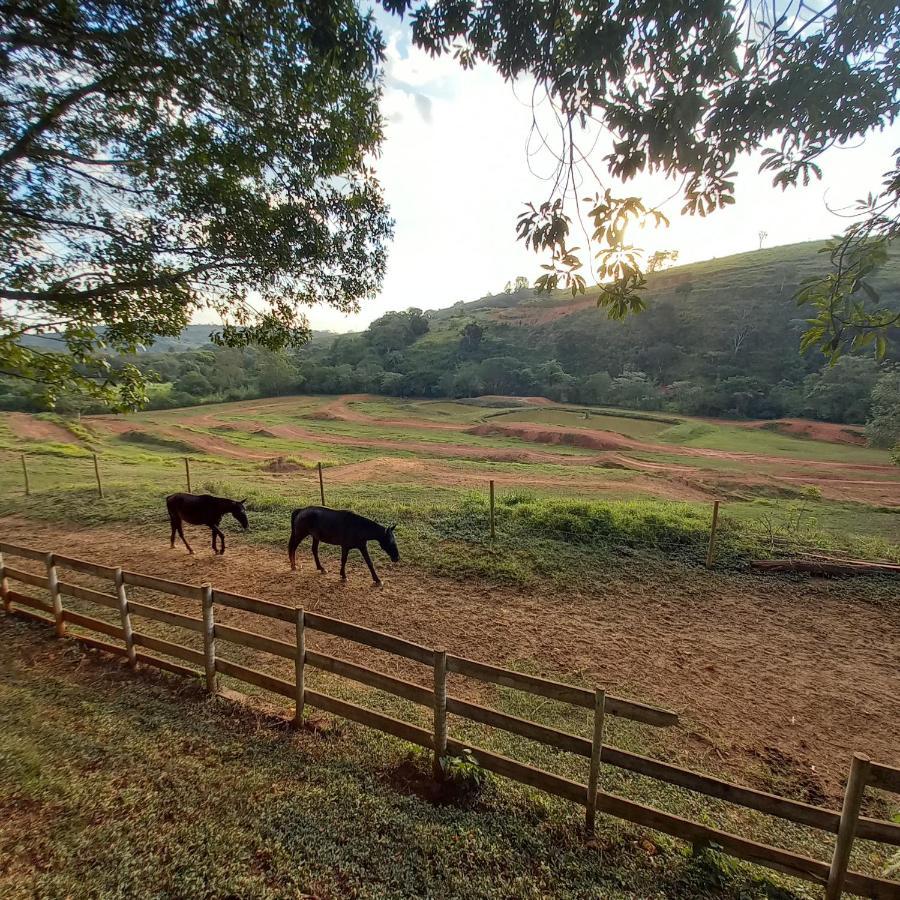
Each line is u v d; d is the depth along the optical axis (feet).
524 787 13.52
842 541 34.71
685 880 10.54
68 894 9.82
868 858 12.26
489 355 265.54
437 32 9.86
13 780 12.71
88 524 42.22
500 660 21.74
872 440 120.06
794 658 22.25
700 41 8.41
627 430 152.97
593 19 8.69
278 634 24.07
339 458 98.12
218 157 18.93
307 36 11.91
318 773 13.44
